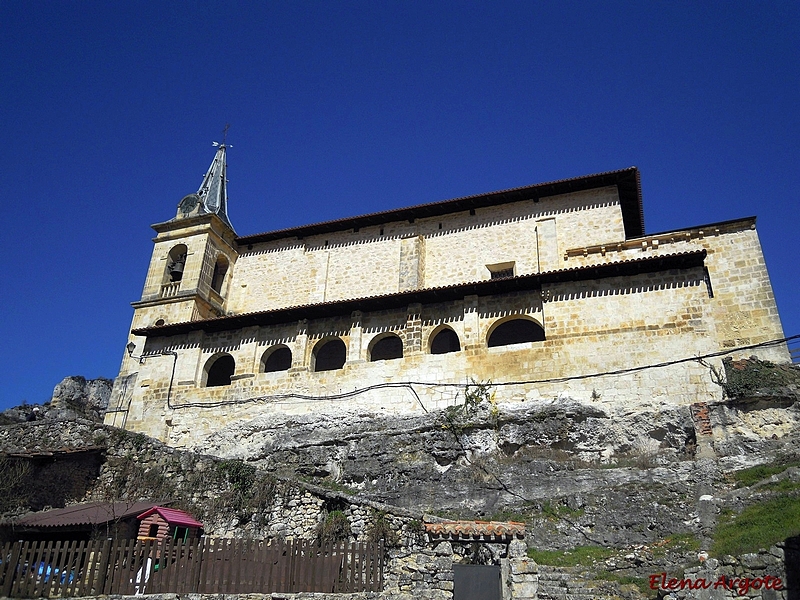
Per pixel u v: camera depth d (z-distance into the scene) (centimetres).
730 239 2891
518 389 2688
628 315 2681
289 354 3384
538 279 2822
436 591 1620
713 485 2041
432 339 3016
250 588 1603
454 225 3734
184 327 3375
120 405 3434
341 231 4028
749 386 2405
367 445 2661
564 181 3466
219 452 3000
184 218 4134
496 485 2280
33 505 2322
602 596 1648
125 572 1625
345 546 1692
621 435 2469
